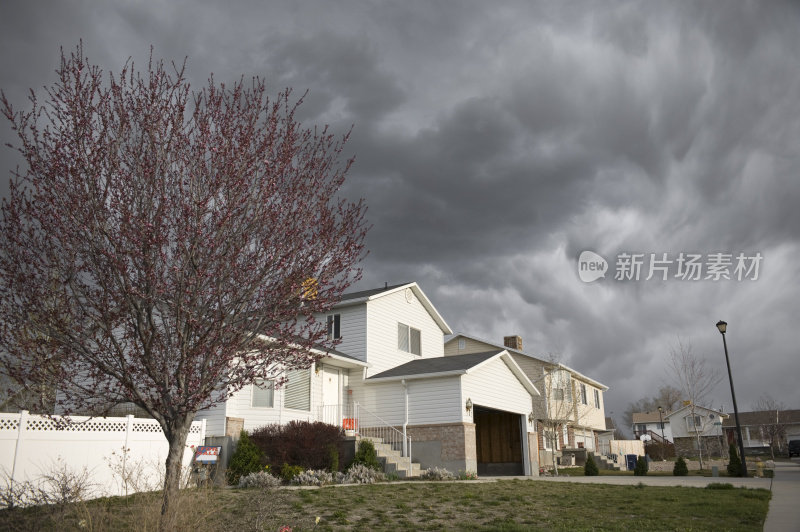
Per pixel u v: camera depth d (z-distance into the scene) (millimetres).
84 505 8344
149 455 14227
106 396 7492
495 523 10047
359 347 23125
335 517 10414
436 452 20422
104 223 7156
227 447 16766
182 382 7422
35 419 12172
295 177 8250
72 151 7180
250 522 9148
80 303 7109
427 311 28078
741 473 22766
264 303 7809
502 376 24141
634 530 9430
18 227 6922
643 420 70312
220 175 7609
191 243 7406
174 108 7738
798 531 9188
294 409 19703
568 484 17016
